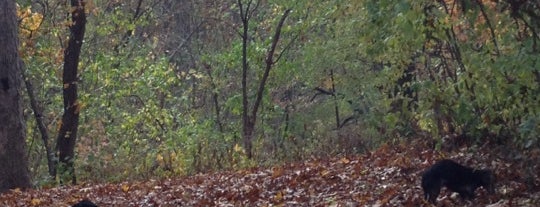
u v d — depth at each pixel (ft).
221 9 115.96
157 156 79.87
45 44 90.74
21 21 87.92
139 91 93.45
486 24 38.29
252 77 109.09
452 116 44.45
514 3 36.22
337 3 51.31
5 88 63.57
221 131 98.43
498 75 37.55
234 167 72.54
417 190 41.83
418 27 38.42
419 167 49.39
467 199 37.60
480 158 46.50
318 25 94.73
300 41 99.81
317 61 94.38
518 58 34.76
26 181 64.85
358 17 48.06
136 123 91.91
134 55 102.12
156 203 48.19
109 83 93.09
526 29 37.32
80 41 83.35
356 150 72.59
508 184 39.88
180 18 129.80
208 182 56.85
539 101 37.35
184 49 128.36
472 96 41.81
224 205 44.83
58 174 79.46
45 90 95.81
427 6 38.37
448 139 51.72
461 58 41.06
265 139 91.56
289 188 48.26
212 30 120.78
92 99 90.63
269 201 44.86
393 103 49.67
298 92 114.93
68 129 82.89
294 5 93.25
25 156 64.95
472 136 49.21
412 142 58.39
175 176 69.97
